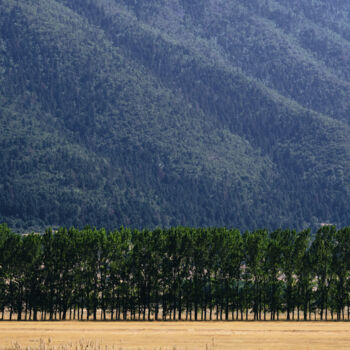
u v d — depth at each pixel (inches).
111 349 7859.3
